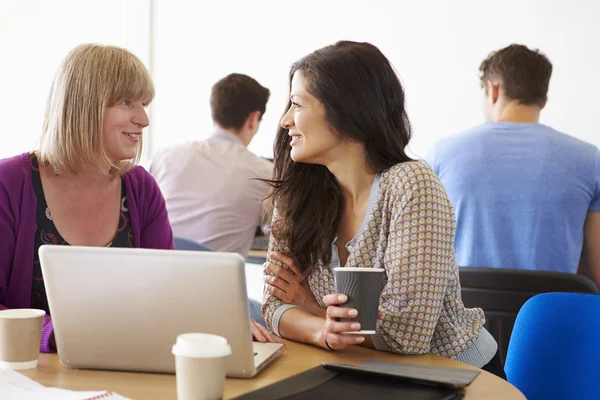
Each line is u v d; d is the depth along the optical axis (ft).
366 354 5.07
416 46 13.30
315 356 4.92
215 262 3.98
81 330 4.28
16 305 5.67
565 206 8.65
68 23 14.56
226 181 10.85
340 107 5.48
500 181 8.79
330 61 5.53
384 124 5.58
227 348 3.54
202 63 15.03
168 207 10.99
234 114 11.02
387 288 5.27
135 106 5.90
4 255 5.62
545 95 9.00
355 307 4.62
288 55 14.38
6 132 14.05
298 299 5.85
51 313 4.30
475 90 12.87
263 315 5.79
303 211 5.87
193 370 3.47
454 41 13.00
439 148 9.24
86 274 4.18
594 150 8.73
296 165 5.93
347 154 5.66
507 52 9.00
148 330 4.18
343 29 13.92
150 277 4.10
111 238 6.07
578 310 5.05
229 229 10.84
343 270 4.61
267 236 12.00
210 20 14.94
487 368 5.82
